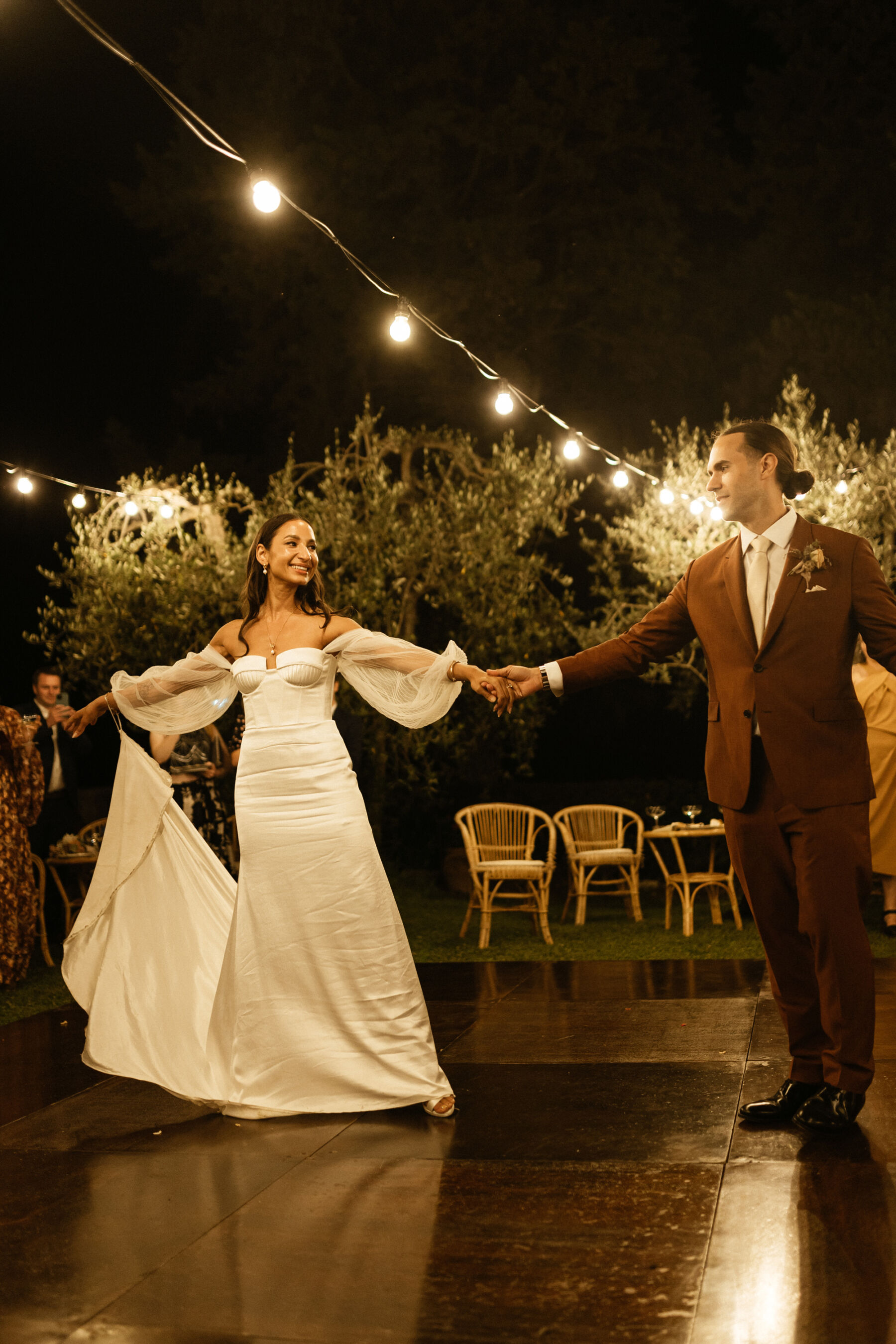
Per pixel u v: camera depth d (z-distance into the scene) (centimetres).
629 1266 254
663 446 1341
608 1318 233
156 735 605
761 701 329
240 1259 269
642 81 1476
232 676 402
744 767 333
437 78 1341
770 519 339
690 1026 472
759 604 338
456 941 751
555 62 1352
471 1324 234
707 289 1405
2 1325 242
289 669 376
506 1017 509
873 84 1390
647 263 1331
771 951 344
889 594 327
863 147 1355
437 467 1093
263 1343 230
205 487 1023
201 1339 233
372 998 369
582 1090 387
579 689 371
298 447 1328
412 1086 365
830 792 322
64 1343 234
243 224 1314
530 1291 246
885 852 673
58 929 834
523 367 1265
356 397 1298
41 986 649
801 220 1364
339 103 1382
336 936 370
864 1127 330
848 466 888
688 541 918
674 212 1365
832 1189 288
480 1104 377
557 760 1403
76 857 730
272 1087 371
